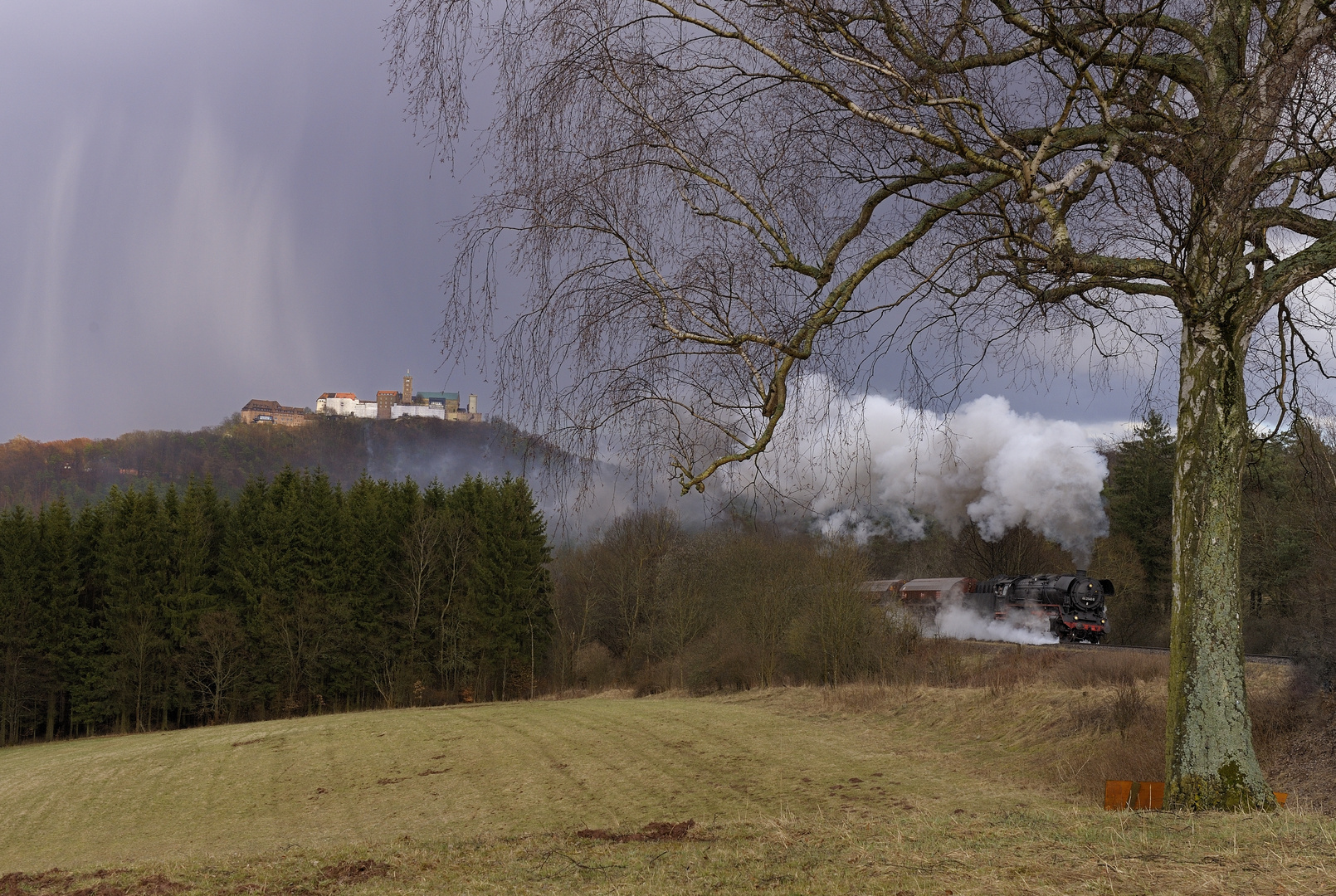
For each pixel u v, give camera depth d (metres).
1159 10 6.14
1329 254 7.73
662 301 6.18
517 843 11.09
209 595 48.38
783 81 6.46
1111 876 4.86
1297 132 6.03
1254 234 8.16
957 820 9.17
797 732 27.08
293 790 26.42
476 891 7.34
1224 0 7.70
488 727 33.12
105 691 44.59
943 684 28.95
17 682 43.88
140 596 47.12
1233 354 8.12
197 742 34.97
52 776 30.42
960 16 6.28
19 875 10.23
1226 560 8.06
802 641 35.84
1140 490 45.06
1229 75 7.40
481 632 51.38
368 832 20.61
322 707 48.50
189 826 23.47
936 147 6.86
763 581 37.34
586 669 52.09
